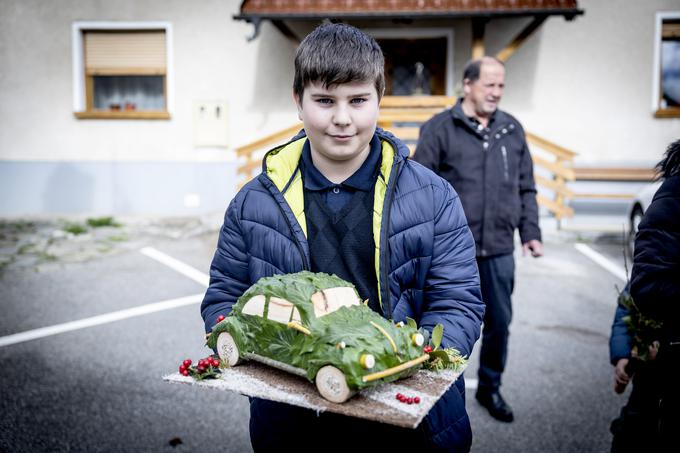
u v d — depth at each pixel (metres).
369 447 1.66
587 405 3.80
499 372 3.65
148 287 6.75
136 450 3.21
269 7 9.59
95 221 10.34
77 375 4.24
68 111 11.50
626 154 10.63
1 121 11.57
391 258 1.70
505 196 3.62
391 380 1.34
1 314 5.74
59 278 7.09
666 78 10.71
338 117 1.51
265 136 11.23
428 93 10.94
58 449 3.21
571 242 9.02
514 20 10.61
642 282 1.69
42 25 11.35
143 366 4.42
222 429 3.47
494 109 3.72
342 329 1.39
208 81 11.24
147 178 11.45
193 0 11.09
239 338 1.50
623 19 10.40
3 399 3.82
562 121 10.65
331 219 1.72
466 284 1.75
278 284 1.50
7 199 11.65
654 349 1.80
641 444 1.83
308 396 1.32
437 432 1.65
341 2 9.58
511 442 3.33
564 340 5.07
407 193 1.72
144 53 11.39
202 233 9.74
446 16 9.23
